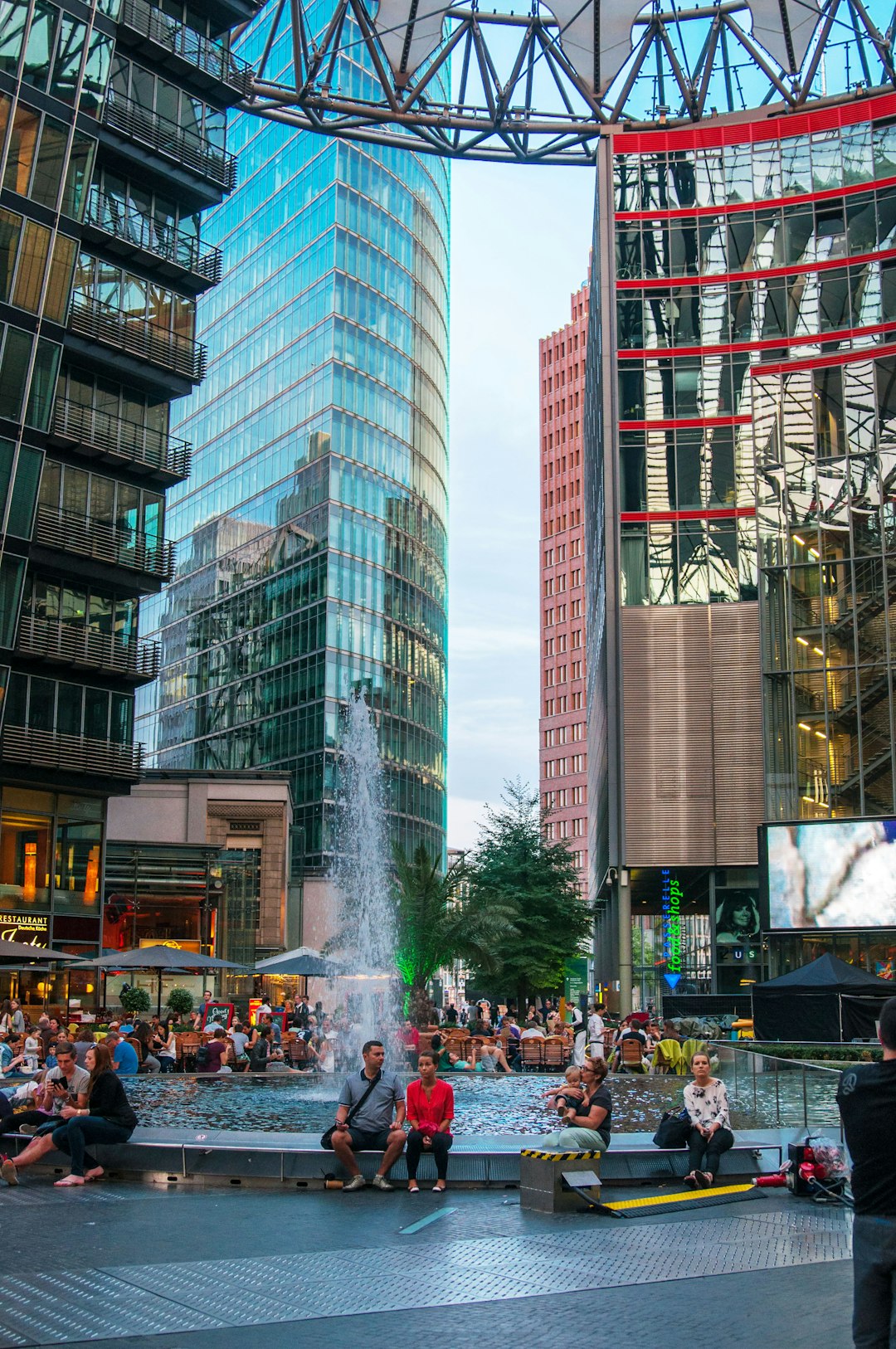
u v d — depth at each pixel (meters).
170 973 53.28
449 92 97.62
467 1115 18.61
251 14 53.53
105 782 46.72
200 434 101.06
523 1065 29.88
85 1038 19.22
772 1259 9.79
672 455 56.75
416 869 44.59
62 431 45.84
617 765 54.94
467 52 58.44
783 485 55.59
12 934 43.12
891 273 55.59
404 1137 12.99
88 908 46.25
